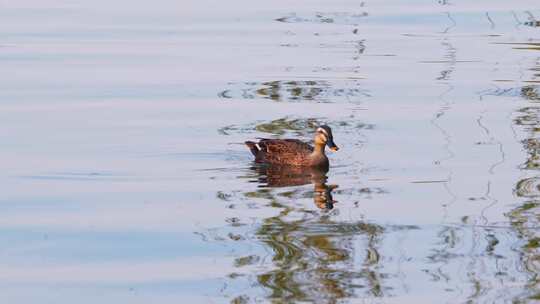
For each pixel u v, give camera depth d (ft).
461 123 67.36
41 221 49.24
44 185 55.36
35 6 113.39
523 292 38.88
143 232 47.34
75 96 76.59
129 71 84.53
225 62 87.20
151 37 97.66
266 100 74.69
